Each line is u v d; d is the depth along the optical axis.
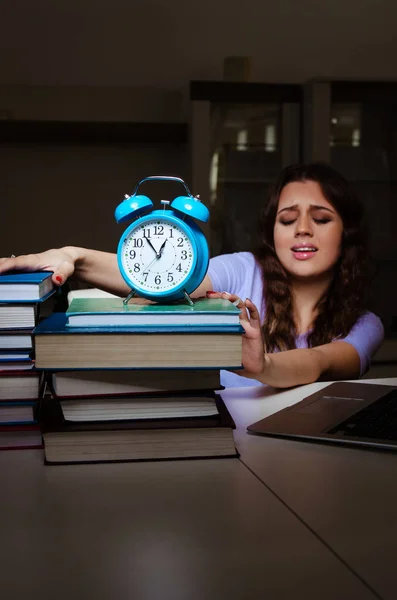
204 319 0.84
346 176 3.89
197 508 0.68
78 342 0.80
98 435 0.82
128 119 4.21
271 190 2.24
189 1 4.18
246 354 1.13
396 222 3.92
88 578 0.54
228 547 0.59
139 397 0.84
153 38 4.18
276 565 0.56
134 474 0.78
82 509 0.68
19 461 0.83
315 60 4.36
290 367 1.25
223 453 0.84
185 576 0.54
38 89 4.11
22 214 4.09
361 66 4.41
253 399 1.16
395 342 3.57
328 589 0.52
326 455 0.85
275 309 2.17
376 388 1.19
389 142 3.91
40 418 0.88
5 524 0.64
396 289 3.86
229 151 3.86
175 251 0.93
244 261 2.25
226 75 4.18
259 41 4.28
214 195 3.87
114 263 1.68
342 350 1.70
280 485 0.74
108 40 4.14
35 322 0.86
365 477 0.77
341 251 2.15
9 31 4.04
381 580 0.53
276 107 3.87
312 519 0.65
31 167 4.07
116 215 0.96
